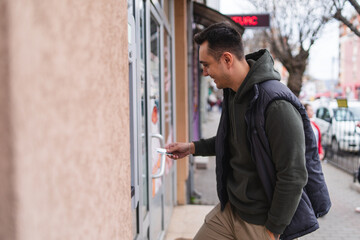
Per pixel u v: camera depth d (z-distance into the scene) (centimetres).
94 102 68
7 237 45
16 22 44
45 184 49
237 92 150
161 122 335
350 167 802
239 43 156
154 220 295
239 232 163
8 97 43
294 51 938
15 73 44
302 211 150
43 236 49
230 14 578
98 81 70
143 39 261
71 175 57
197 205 457
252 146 147
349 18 614
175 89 450
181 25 450
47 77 50
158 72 330
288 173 136
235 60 154
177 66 454
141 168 225
